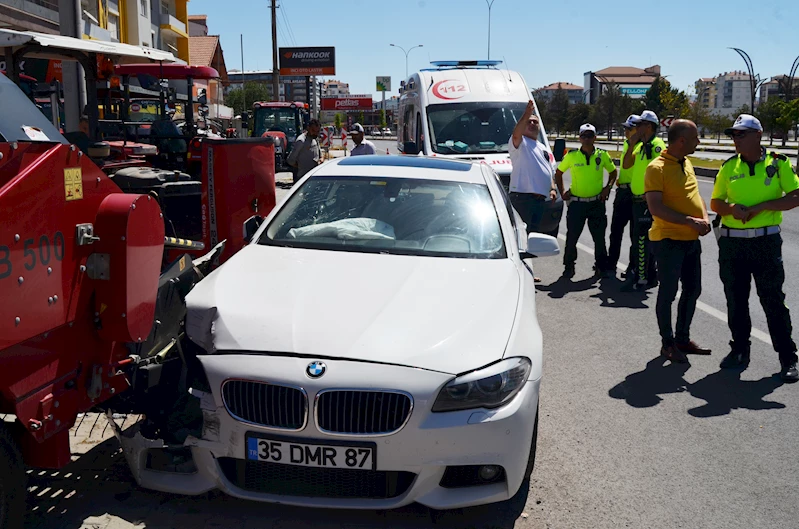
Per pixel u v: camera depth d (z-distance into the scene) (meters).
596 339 6.57
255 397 3.24
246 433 3.23
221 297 3.72
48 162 2.79
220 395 3.25
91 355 3.18
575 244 8.99
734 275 5.72
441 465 3.22
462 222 4.79
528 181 8.55
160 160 11.40
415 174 5.29
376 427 3.20
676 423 4.75
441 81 12.30
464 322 3.58
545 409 4.93
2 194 2.55
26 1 17.97
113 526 3.34
